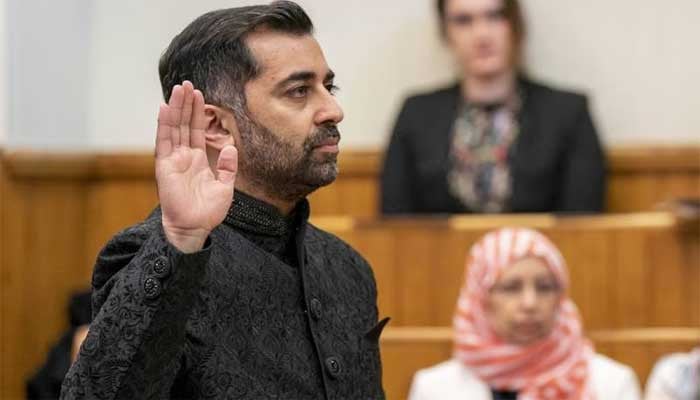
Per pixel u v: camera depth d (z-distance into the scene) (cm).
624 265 619
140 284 242
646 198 752
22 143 739
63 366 663
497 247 552
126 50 806
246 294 269
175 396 258
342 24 805
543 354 541
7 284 725
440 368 555
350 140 802
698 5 777
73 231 775
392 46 800
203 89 277
